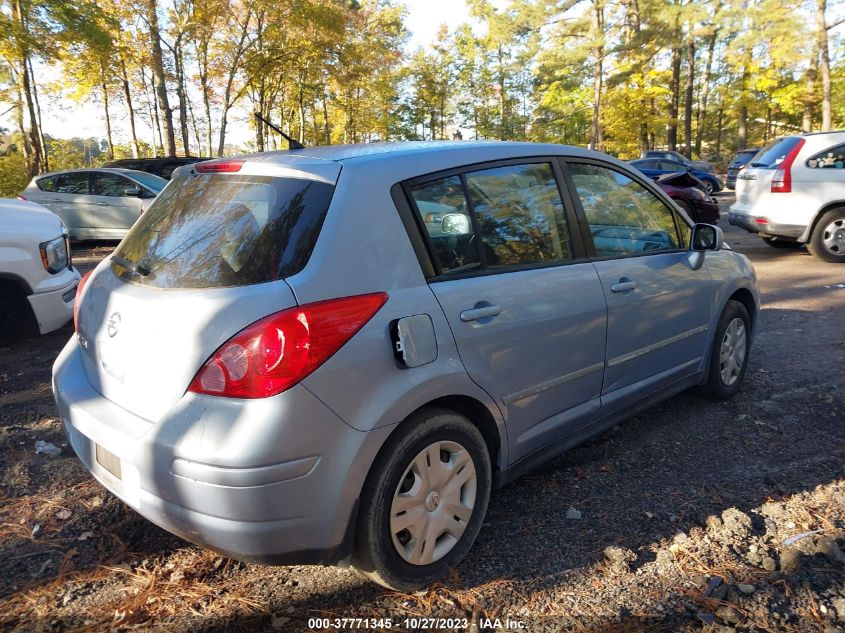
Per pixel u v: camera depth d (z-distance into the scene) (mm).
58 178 12859
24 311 5109
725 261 4270
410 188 2615
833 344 5594
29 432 4000
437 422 2492
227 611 2463
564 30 30844
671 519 3023
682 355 3926
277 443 2064
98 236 12555
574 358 3117
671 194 12180
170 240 2619
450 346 2533
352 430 2221
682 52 37031
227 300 2168
